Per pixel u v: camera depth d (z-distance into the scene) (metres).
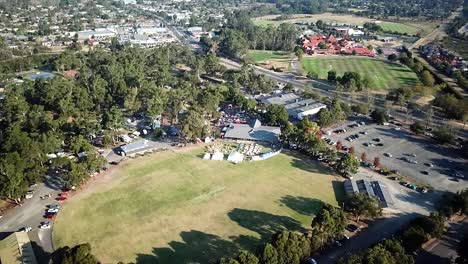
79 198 195.62
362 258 139.50
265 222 180.38
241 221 180.75
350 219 183.25
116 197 197.38
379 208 181.50
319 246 155.50
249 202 195.50
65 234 169.38
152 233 171.75
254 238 169.50
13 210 185.00
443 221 171.12
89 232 171.25
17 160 195.88
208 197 199.25
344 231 169.88
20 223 175.75
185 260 156.50
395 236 161.25
